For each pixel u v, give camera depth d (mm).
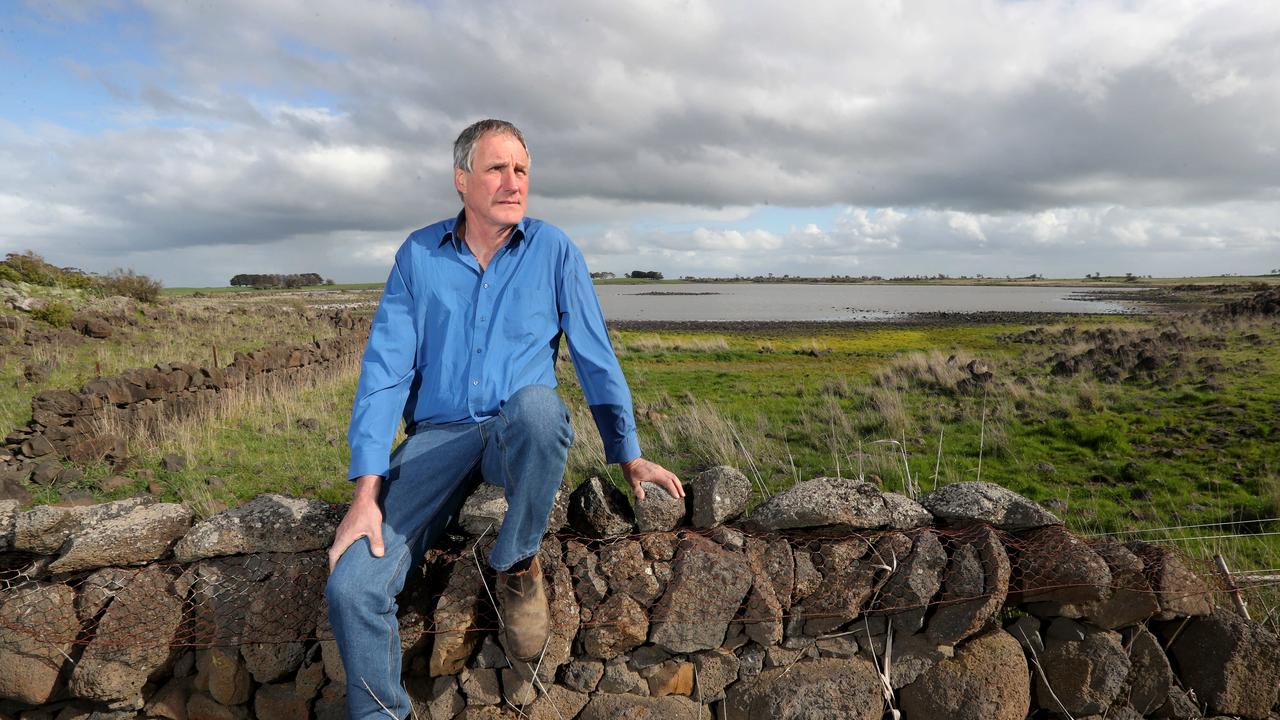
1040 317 47406
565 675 2494
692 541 2479
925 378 14250
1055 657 2543
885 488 6891
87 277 23750
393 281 2283
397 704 2025
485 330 2162
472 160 2158
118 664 2361
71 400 7250
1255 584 2846
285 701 2457
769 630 2471
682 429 8977
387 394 2115
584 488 2500
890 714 2539
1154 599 2482
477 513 2422
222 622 2412
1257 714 2504
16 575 2447
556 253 2277
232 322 21125
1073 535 2557
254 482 6609
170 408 8422
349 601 1896
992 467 7812
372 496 2010
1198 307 60938
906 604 2465
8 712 2457
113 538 2367
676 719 2471
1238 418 9719
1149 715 2549
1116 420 9852
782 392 13578
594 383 2279
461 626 2406
